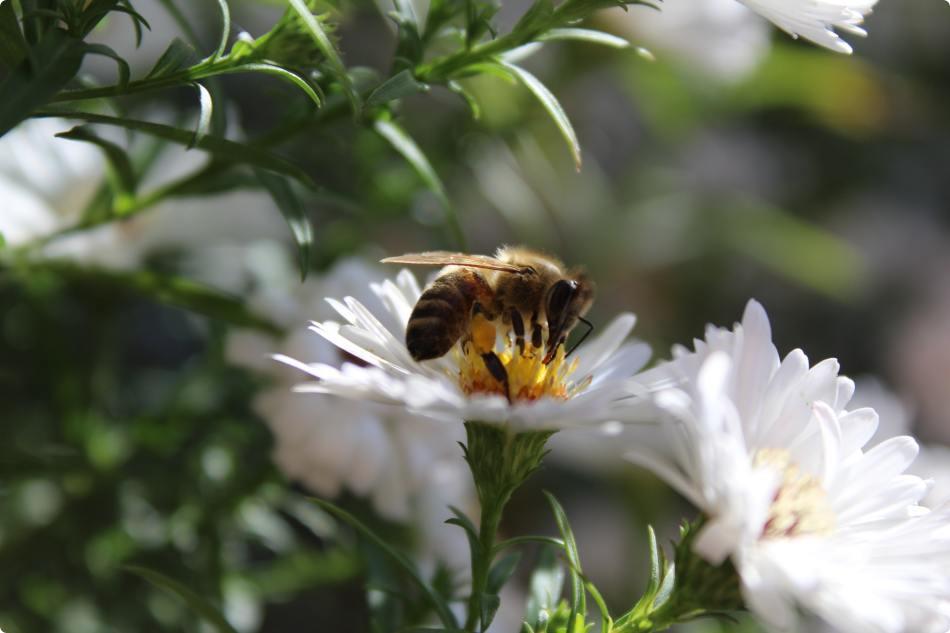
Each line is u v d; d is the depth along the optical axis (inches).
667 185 11.3
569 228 10.5
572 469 10.9
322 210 9.6
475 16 7.0
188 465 8.5
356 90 7.1
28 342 8.6
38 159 8.1
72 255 8.1
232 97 9.9
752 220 11.2
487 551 6.7
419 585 6.7
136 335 9.9
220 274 8.7
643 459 6.3
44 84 6.4
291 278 8.8
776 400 6.6
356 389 6.5
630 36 9.5
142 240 8.4
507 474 6.7
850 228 13.6
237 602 8.5
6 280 8.2
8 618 8.4
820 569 6.3
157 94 9.1
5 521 8.5
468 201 9.7
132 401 9.2
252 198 8.6
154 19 8.9
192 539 8.5
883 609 6.2
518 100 9.3
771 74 10.4
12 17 6.4
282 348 8.3
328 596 10.0
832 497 6.5
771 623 6.2
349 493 8.5
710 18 9.6
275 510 9.0
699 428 6.2
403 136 7.3
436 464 8.3
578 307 7.4
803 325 13.8
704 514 6.4
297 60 6.8
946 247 14.0
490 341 7.1
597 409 6.4
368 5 8.1
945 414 13.7
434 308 7.0
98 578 8.4
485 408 6.5
